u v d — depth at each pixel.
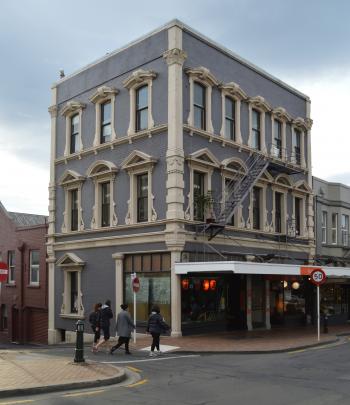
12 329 32.62
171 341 20.45
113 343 20.55
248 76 27.45
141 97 24.50
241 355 17.14
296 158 31.12
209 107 24.25
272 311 28.06
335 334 24.45
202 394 10.24
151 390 10.68
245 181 25.38
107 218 25.80
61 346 25.42
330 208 35.00
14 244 33.25
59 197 28.86
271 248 27.73
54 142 29.47
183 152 22.61
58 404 9.12
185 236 22.19
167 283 22.25
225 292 24.94
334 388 10.91
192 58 23.72
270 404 9.30
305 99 32.38
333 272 25.39
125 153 24.75
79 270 26.75
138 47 24.72
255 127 27.92
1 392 9.64
